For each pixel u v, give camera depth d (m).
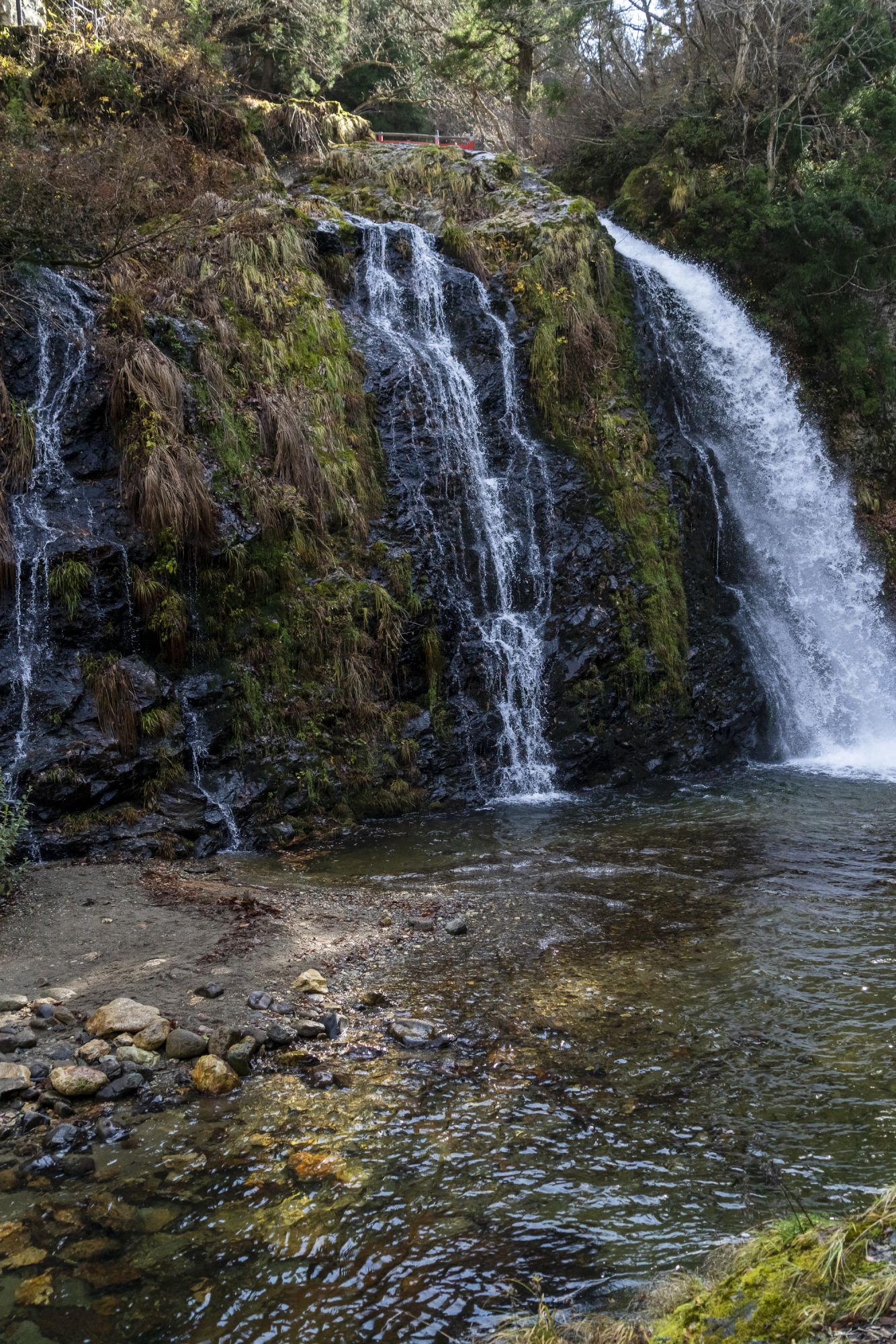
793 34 20.77
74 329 10.05
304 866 8.20
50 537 8.84
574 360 13.42
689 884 7.45
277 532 10.16
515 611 11.63
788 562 15.15
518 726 11.04
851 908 6.84
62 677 8.54
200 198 12.33
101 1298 3.10
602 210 21.88
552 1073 4.52
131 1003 5.06
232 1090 4.41
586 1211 3.50
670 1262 3.20
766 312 18.25
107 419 9.67
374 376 12.06
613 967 5.82
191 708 9.12
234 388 10.68
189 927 6.41
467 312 13.34
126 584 9.05
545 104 25.45
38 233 10.66
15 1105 4.27
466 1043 4.84
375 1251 3.31
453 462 11.91
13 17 14.45
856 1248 2.62
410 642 10.64
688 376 15.68
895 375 18.45
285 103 18.42
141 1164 3.83
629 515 12.76
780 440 16.56
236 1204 3.57
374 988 5.53
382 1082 4.45
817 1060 4.60
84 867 7.70
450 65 26.47
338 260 13.03
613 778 11.28
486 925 6.59
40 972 5.63
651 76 24.89
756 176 18.86
